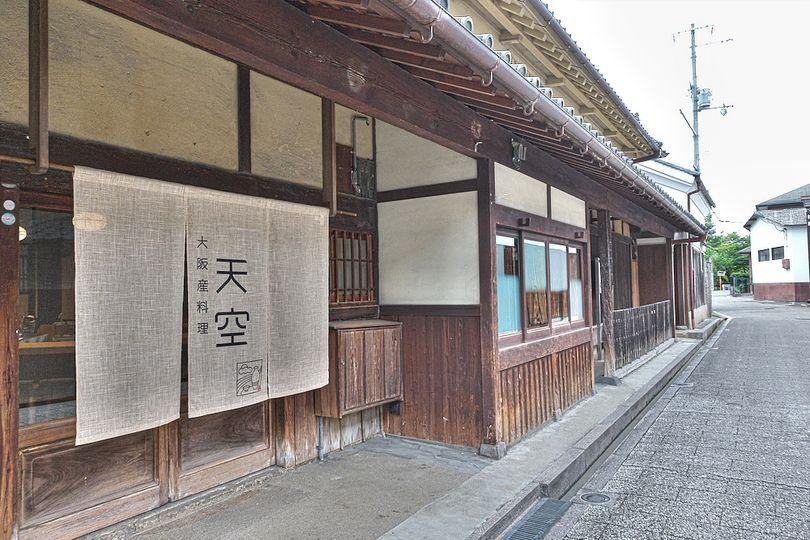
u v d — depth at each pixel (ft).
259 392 12.01
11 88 9.09
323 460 15.66
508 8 21.25
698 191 67.41
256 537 10.95
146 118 11.10
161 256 10.07
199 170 12.14
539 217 19.99
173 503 12.03
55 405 9.93
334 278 16.51
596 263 35.78
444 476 14.38
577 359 23.57
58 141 9.66
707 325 60.80
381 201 18.33
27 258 9.59
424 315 17.38
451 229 16.89
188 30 7.43
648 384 27.45
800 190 113.50
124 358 9.43
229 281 11.41
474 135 14.97
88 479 10.50
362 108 10.91
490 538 11.36
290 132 14.78
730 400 25.91
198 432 12.73
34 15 8.01
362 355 15.56
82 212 8.91
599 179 25.40
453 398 16.83
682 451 18.07
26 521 9.47
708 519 12.63
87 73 10.11
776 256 109.09
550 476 14.21
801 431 20.10
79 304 8.84
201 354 10.85
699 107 91.20
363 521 11.68
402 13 8.03
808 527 12.09
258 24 8.41
